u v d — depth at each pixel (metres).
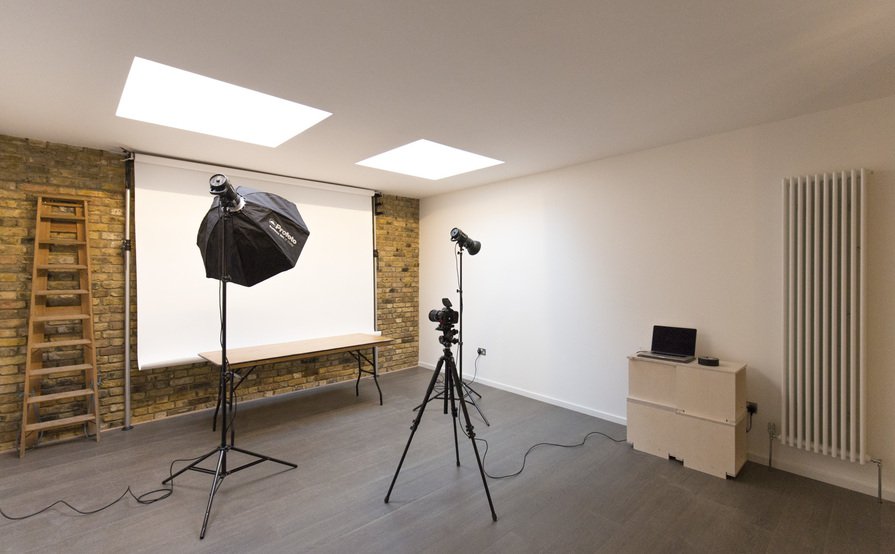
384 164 4.32
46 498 2.55
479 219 5.19
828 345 2.70
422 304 6.04
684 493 2.63
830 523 2.32
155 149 3.60
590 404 4.08
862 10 1.65
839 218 2.66
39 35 1.83
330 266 5.01
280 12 1.68
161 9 1.65
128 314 3.69
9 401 3.23
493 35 1.86
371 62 2.12
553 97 2.55
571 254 4.23
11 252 3.24
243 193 2.66
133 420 3.76
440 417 4.01
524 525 2.29
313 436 3.54
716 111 2.78
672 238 3.50
